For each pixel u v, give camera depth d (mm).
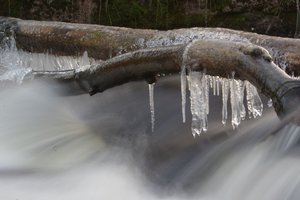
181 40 4133
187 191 3799
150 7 5891
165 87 4605
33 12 5945
